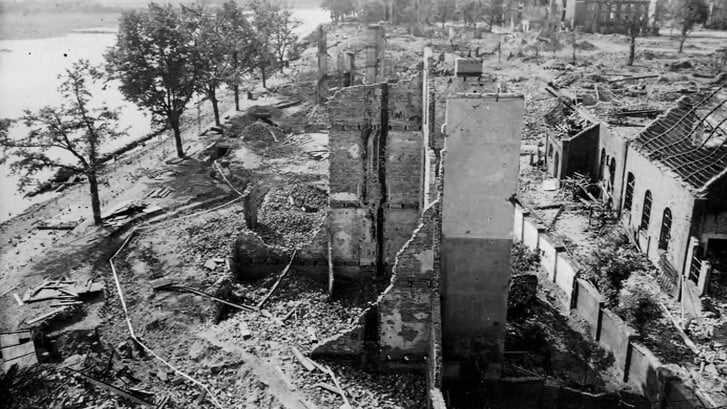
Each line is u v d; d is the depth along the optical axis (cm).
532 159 5916
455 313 2864
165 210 4488
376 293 3438
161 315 3038
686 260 3425
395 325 2730
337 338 2775
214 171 5441
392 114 3316
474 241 2736
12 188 5362
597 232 4369
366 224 3494
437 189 2678
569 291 3381
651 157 3984
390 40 12862
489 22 15650
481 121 2553
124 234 3988
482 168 2620
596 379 2892
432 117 2933
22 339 2780
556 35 12319
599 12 14538
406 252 2641
